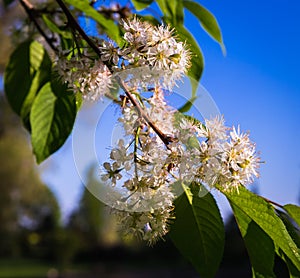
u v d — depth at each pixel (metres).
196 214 0.23
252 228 0.22
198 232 0.23
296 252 0.20
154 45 0.22
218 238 0.23
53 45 0.31
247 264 3.47
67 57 0.24
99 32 0.29
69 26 0.24
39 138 0.29
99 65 0.22
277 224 0.21
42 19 0.32
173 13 0.29
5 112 1.85
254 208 0.21
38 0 0.33
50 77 0.31
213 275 0.23
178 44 0.22
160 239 0.23
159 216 0.22
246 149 0.21
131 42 0.22
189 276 3.68
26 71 0.33
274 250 0.22
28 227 3.59
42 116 0.29
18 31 0.36
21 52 0.33
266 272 0.22
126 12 0.31
